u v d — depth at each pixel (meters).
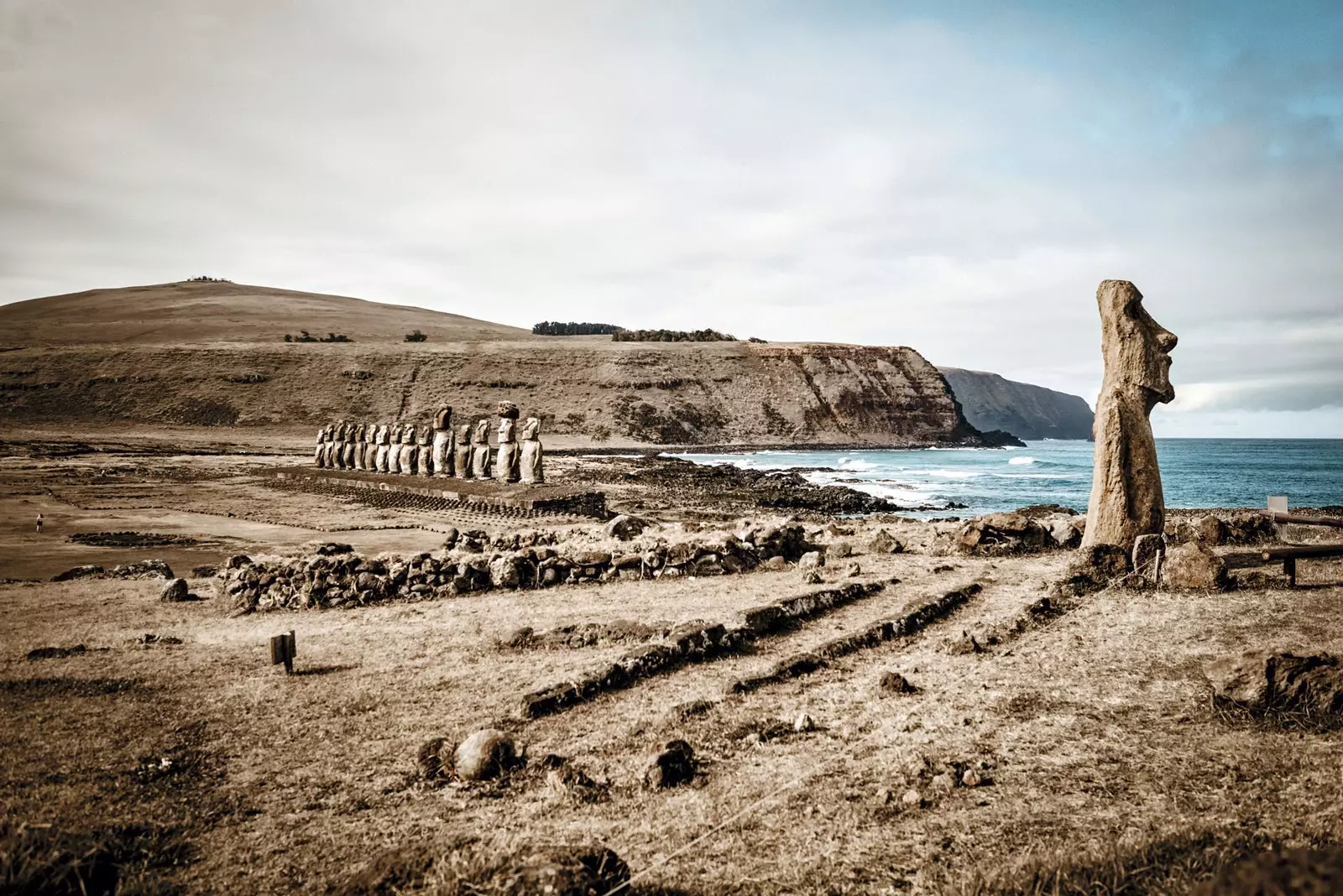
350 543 23.75
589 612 12.30
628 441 104.56
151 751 7.13
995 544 16.94
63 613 14.16
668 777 6.15
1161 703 7.03
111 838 5.20
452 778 6.45
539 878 4.00
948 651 9.33
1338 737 5.97
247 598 14.44
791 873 4.73
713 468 63.38
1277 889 2.81
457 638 11.10
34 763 6.84
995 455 111.19
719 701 8.03
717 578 15.06
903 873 4.63
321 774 6.62
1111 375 13.31
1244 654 6.89
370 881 4.39
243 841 5.48
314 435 92.75
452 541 18.64
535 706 7.83
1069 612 10.67
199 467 52.25
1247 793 5.15
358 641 11.25
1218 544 15.33
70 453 60.41
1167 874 4.04
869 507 41.66
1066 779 5.67
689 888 4.65
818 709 7.71
